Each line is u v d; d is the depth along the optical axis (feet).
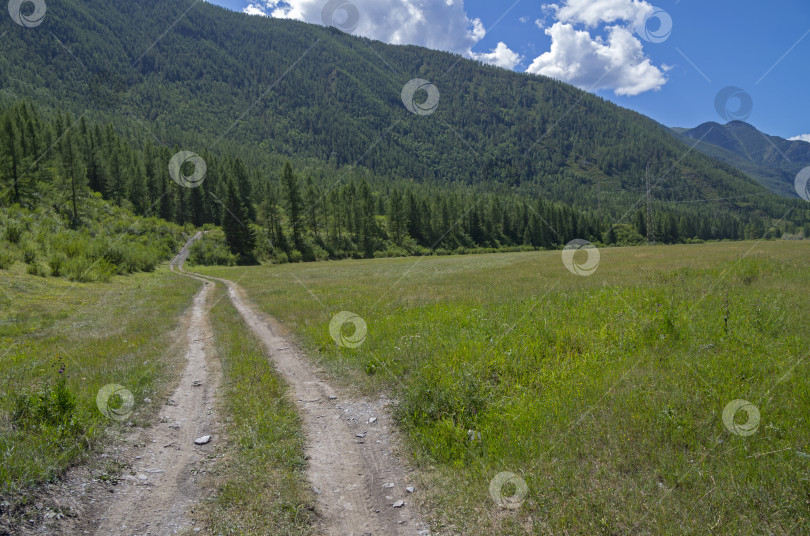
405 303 55.11
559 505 12.83
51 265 105.91
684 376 20.98
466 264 178.50
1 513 12.07
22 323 56.75
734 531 10.87
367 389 25.49
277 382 27.89
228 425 21.35
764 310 30.76
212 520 13.28
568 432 16.83
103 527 12.76
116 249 153.48
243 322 56.59
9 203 170.19
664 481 13.56
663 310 32.55
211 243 274.16
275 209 307.17
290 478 15.79
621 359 24.67
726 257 90.89
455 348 27.91
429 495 14.61
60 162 225.56
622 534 11.34
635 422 16.97
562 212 417.49
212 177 342.85
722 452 14.39
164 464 17.28
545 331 30.50
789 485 12.34
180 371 32.37
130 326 54.65
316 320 50.26
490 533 12.25
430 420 19.89
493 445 16.80
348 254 321.93
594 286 57.06
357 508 14.15
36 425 17.78
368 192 355.36
